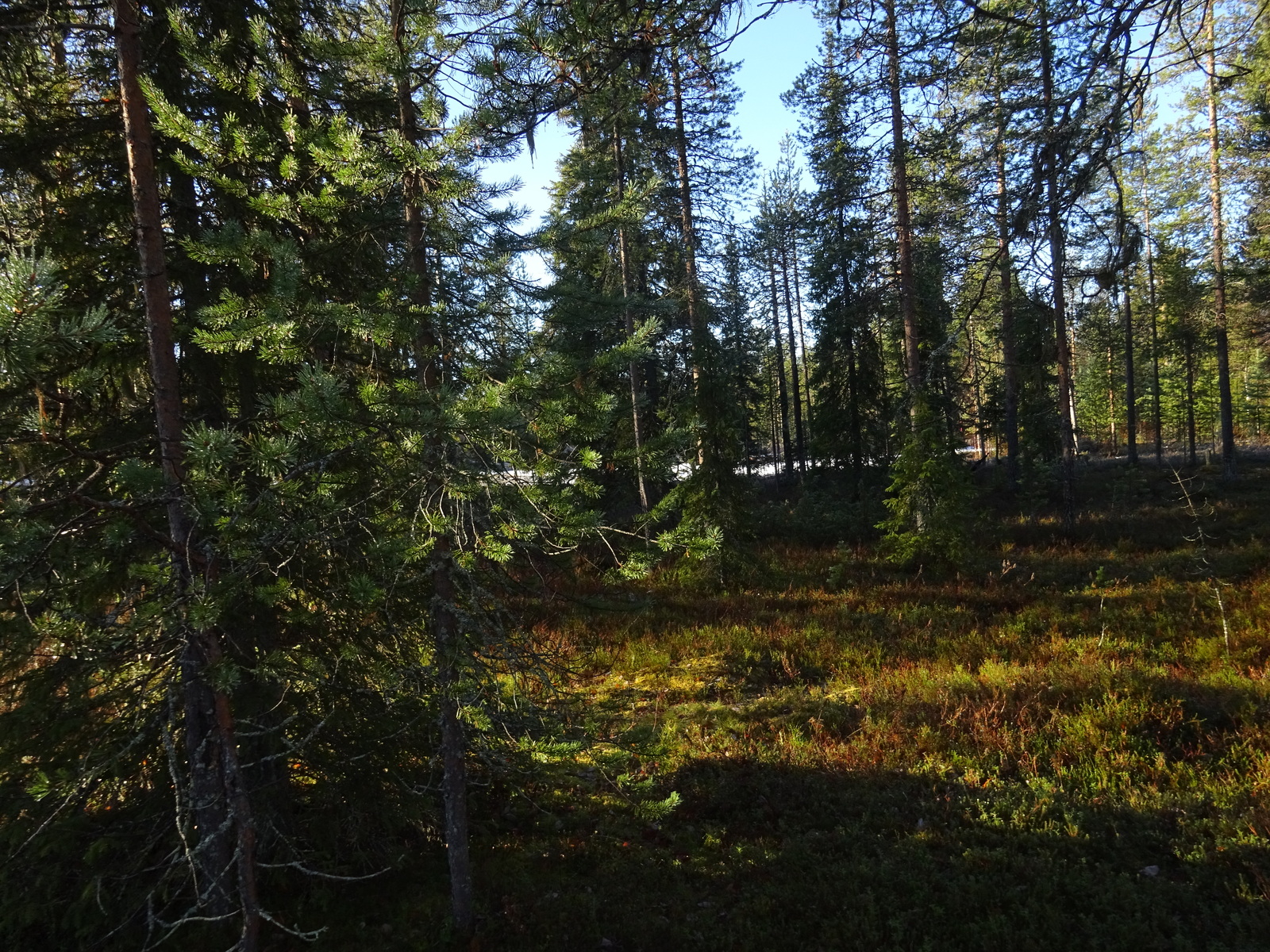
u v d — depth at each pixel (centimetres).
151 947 505
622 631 1256
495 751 537
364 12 654
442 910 572
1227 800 650
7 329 233
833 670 1105
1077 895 549
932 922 534
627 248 1622
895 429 1688
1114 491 2362
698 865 641
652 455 487
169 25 555
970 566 1550
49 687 500
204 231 405
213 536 400
